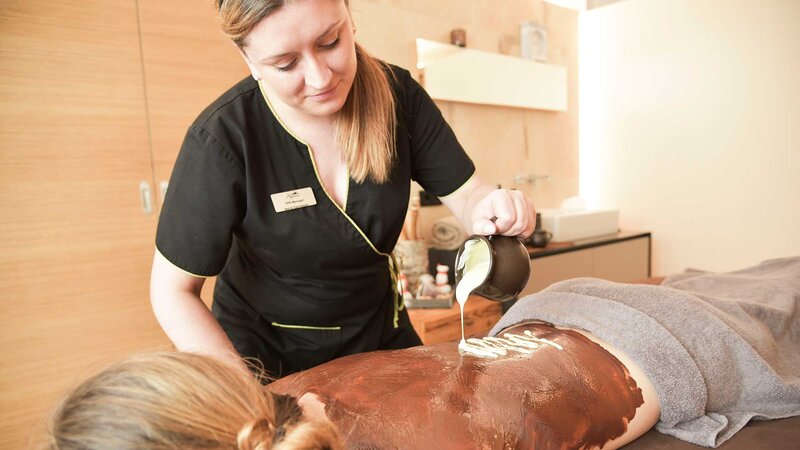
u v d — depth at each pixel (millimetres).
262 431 353
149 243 1718
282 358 1021
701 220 2932
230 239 871
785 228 2639
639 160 3141
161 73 1697
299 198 895
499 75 2684
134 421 336
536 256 2312
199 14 1768
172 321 800
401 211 978
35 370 1535
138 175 1677
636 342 785
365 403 572
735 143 2758
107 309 1650
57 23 1495
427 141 1002
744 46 2674
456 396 590
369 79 863
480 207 811
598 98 3275
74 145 1552
